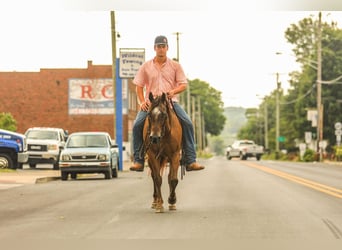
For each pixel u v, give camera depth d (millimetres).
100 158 30344
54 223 14234
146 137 15711
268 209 16594
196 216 15211
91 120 70312
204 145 162875
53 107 70750
